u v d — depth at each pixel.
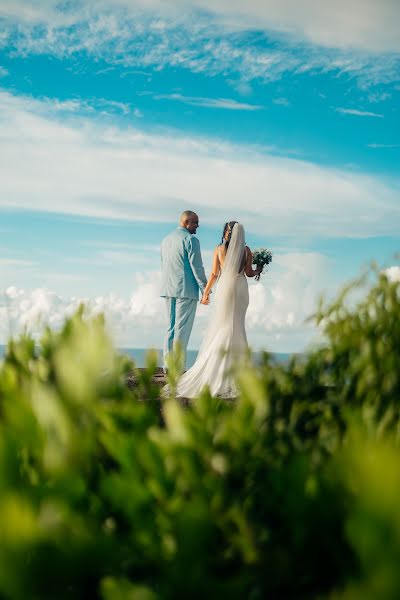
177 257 9.07
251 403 0.97
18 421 0.78
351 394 1.17
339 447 1.02
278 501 0.79
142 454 0.79
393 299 1.24
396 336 1.20
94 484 0.84
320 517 0.73
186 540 0.69
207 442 0.86
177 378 1.10
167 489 0.79
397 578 0.54
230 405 1.13
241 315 7.22
